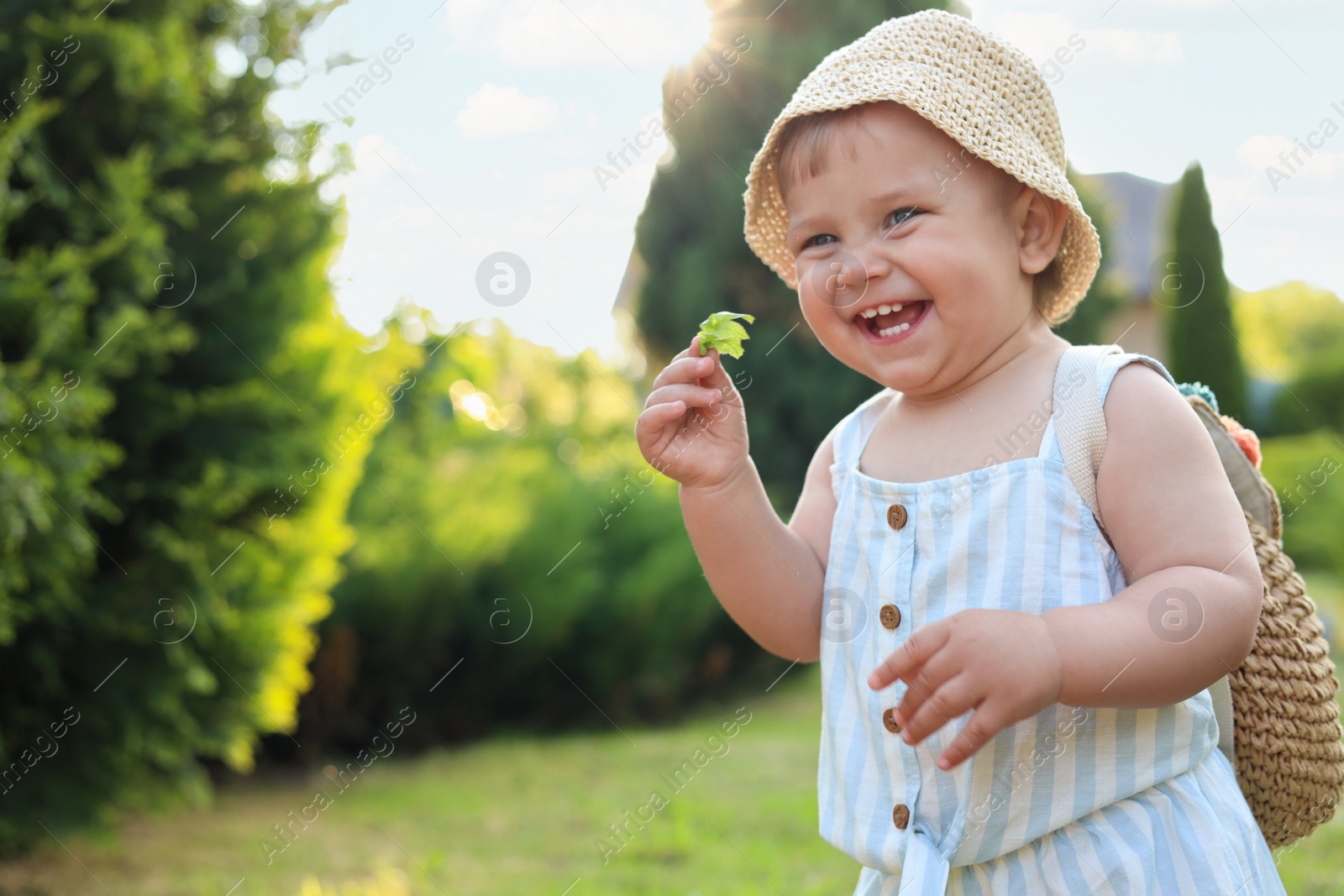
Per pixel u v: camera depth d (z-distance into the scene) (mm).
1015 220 1465
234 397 4293
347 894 3529
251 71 4387
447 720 6039
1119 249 8586
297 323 4523
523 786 5074
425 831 4398
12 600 3578
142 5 4105
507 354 8820
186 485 4254
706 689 6969
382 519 5992
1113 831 1295
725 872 3682
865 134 1402
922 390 1478
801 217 1480
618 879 3646
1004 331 1441
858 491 1520
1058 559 1322
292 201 4480
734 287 8055
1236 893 1269
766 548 1580
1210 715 1387
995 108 1446
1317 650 1505
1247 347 13875
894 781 1402
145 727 4125
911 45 1474
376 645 5758
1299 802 1483
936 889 1300
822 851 3887
